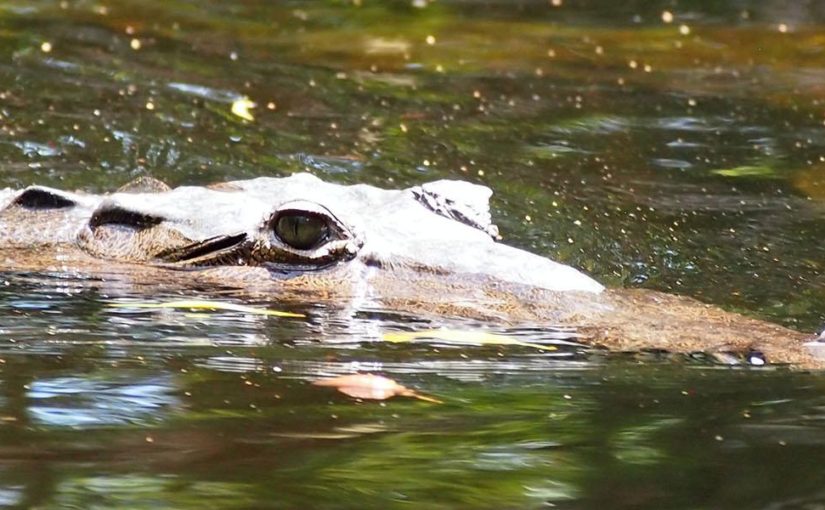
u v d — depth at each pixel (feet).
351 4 74.28
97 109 49.37
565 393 26.55
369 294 31.01
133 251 33.96
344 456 23.26
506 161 45.34
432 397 26.23
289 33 66.13
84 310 30.83
